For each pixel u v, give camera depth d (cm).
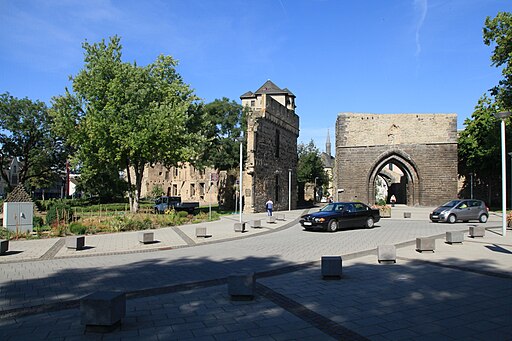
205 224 2425
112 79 2761
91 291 804
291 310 646
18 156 4575
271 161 3941
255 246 1463
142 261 1179
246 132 3694
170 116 2738
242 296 713
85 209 3366
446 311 632
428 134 4059
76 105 2811
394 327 558
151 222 2222
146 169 7138
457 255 1176
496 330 543
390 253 1060
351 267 1012
